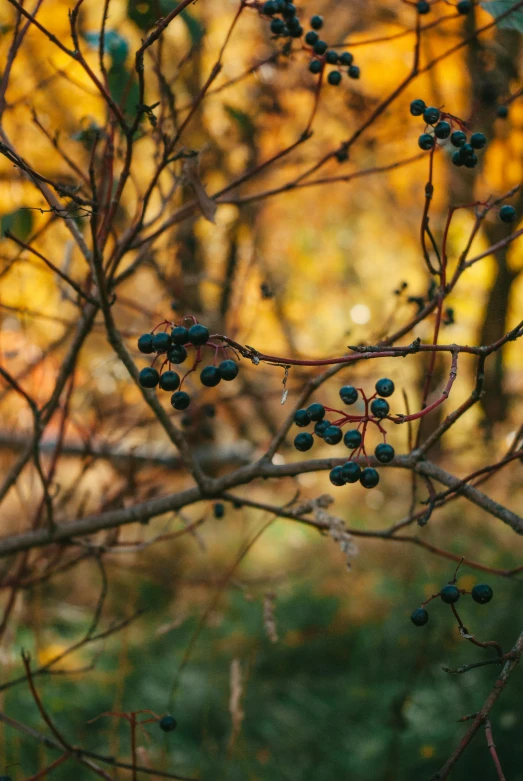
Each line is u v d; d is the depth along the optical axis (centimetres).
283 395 121
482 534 549
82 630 496
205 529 625
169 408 329
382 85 423
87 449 252
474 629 456
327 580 578
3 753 260
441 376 483
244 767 385
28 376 291
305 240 696
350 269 772
